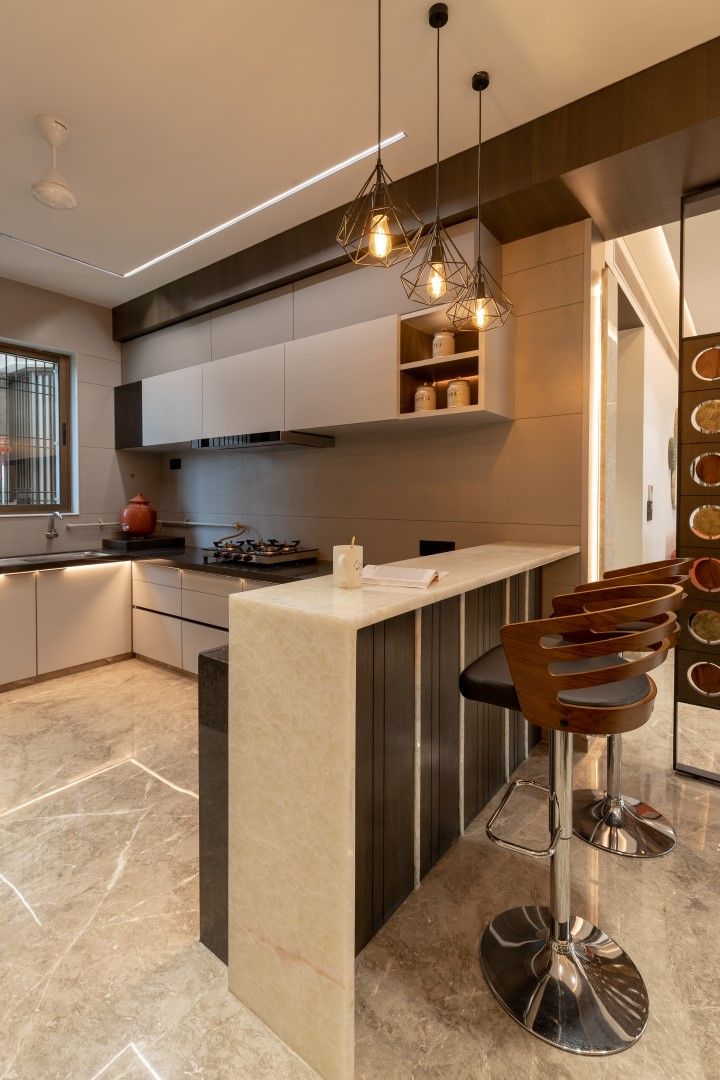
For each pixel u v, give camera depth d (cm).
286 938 124
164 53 199
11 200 295
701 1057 121
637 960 147
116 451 466
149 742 282
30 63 203
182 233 332
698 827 209
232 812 134
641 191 238
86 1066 120
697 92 197
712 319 239
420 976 143
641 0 175
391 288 296
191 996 137
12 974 142
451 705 194
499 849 195
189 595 376
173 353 420
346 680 110
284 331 345
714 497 240
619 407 464
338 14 182
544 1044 125
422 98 221
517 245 280
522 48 196
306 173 272
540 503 277
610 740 208
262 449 396
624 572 205
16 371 414
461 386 263
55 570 378
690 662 247
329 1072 118
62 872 183
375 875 155
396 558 331
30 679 368
